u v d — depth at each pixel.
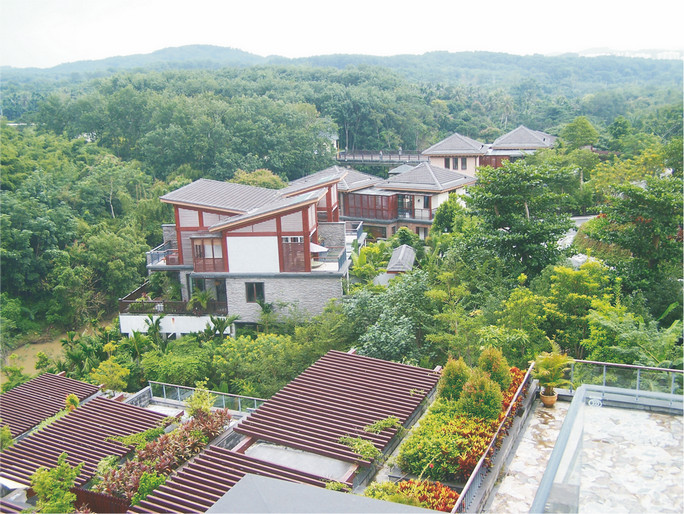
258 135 74.38
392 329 21.91
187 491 12.21
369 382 16.28
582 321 20.53
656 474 9.53
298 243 30.06
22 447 17.73
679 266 24.56
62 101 98.31
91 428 18.97
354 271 33.69
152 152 72.88
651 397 11.80
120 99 81.44
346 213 53.56
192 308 31.25
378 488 10.91
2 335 41.94
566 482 7.35
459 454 11.44
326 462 13.09
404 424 14.33
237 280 30.92
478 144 68.25
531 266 26.61
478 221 29.36
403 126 113.56
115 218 55.75
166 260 33.41
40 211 47.97
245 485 6.21
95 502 14.21
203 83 106.00
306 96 108.62
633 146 58.66
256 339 28.36
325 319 24.94
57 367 29.50
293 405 15.12
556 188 48.44
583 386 10.56
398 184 51.72
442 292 21.91
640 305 22.12
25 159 59.31
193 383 25.06
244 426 14.26
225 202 32.72
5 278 44.75
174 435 16.62
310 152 77.81
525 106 131.12
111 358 24.67
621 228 25.92
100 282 48.16
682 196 23.89
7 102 124.50
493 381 13.03
